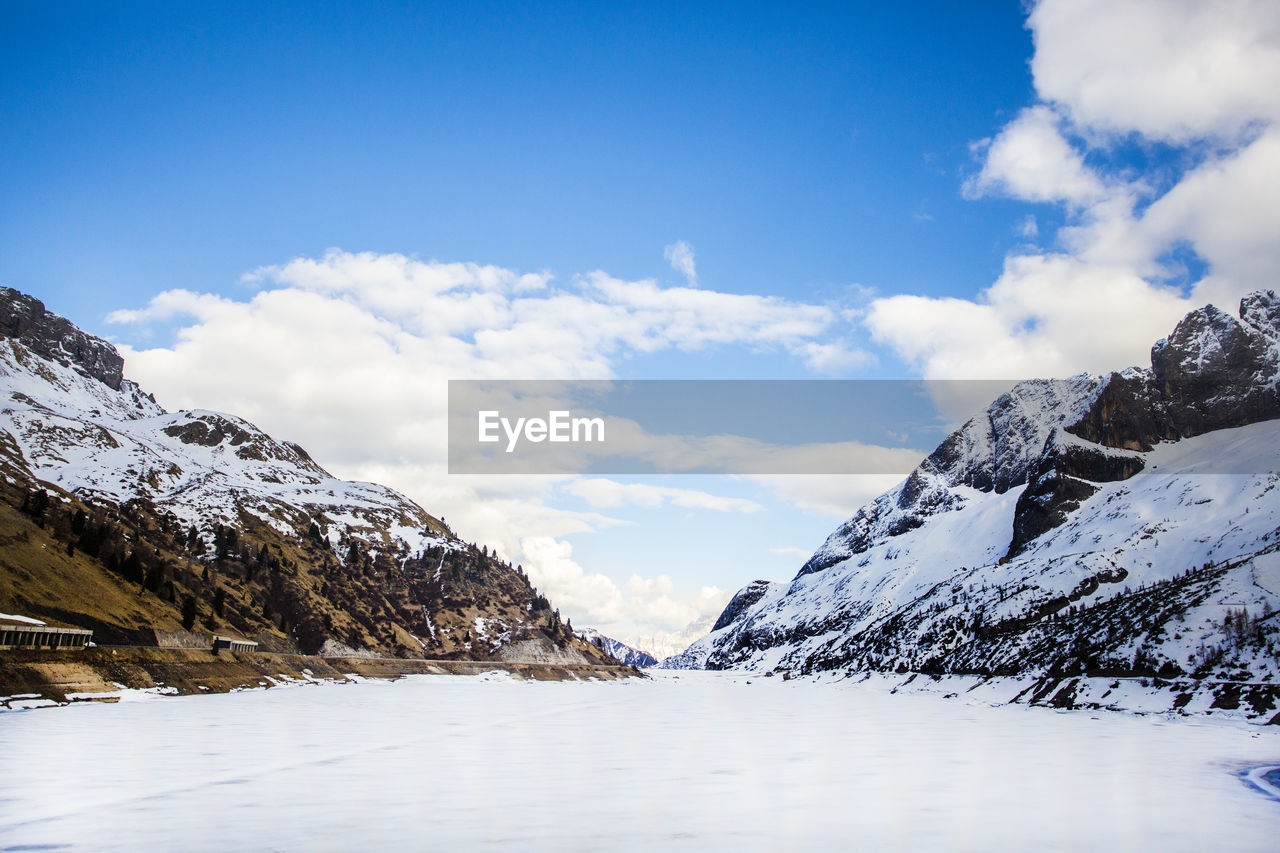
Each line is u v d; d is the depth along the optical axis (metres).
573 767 87.38
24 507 188.75
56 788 66.44
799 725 145.75
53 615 146.62
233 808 61.59
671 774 83.50
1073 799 71.19
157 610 184.12
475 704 183.75
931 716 168.75
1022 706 191.38
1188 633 176.00
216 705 142.38
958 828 59.72
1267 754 100.88
